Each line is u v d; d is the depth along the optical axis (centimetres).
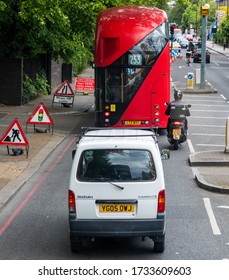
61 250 995
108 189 914
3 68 2948
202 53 4022
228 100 3578
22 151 1820
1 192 1368
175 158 1823
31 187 1460
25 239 1058
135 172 920
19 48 3028
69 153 1898
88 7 2620
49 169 1667
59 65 4294
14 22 2881
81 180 920
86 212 918
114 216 917
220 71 5994
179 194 1390
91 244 1024
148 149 927
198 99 3606
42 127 2338
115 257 954
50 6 2309
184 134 1970
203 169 1661
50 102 3194
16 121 1747
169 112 1978
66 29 2966
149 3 2814
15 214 1223
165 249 991
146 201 915
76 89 3678
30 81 3219
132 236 919
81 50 3488
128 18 2091
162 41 2091
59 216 1207
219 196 1376
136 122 2116
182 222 1156
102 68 2092
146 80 2095
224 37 10175
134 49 2077
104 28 2075
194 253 971
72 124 2480
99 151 930
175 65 6625
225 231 1098
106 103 2111
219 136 2252
